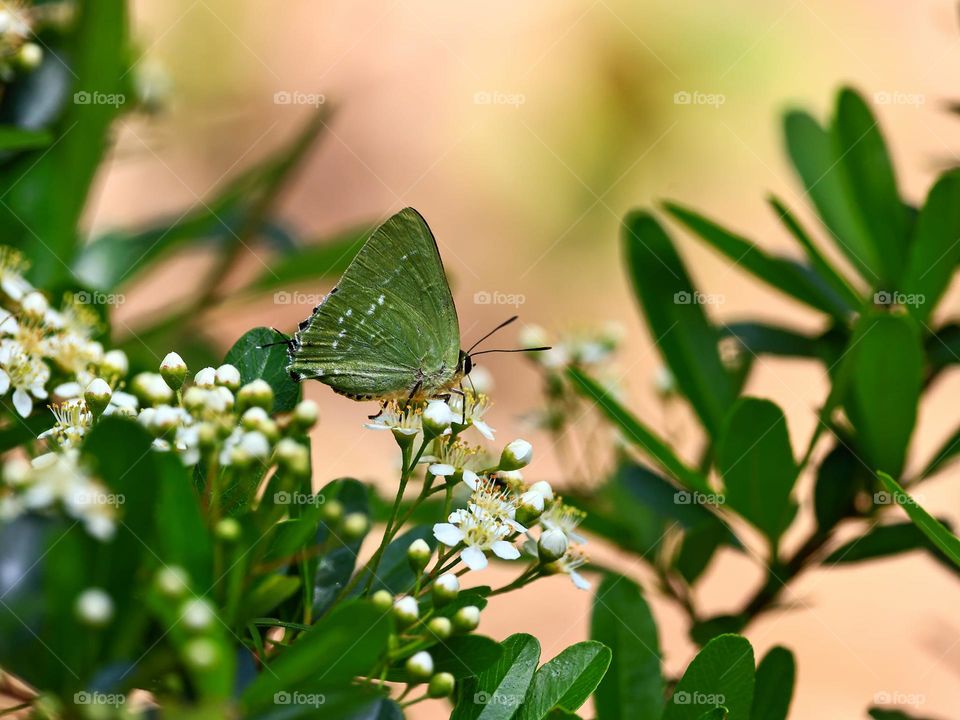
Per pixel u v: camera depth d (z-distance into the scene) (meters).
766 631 0.81
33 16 0.54
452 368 0.52
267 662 0.48
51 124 0.54
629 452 0.57
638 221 0.55
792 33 1.08
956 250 0.53
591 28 1.09
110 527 0.46
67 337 0.50
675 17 1.09
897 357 0.53
